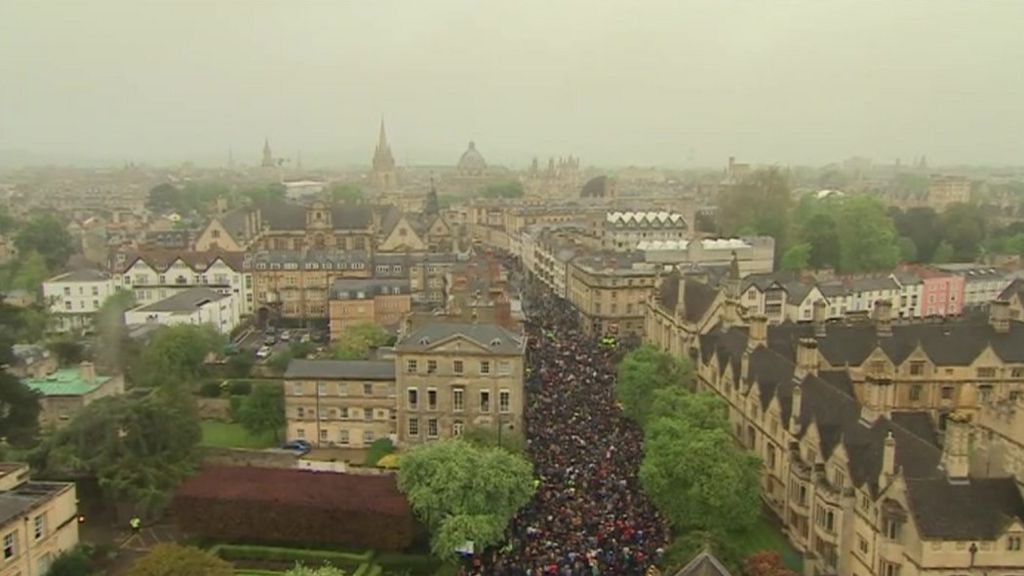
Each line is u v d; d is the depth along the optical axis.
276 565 116.31
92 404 135.25
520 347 155.25
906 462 102.50
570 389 179.88
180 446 133.88
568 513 121.31
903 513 94.25
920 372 155.25
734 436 149.62
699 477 111.00
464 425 156.62
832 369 148.75
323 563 109.69
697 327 184.62
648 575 99.19
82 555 109.69
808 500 116.25
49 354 186.25
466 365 155.62
